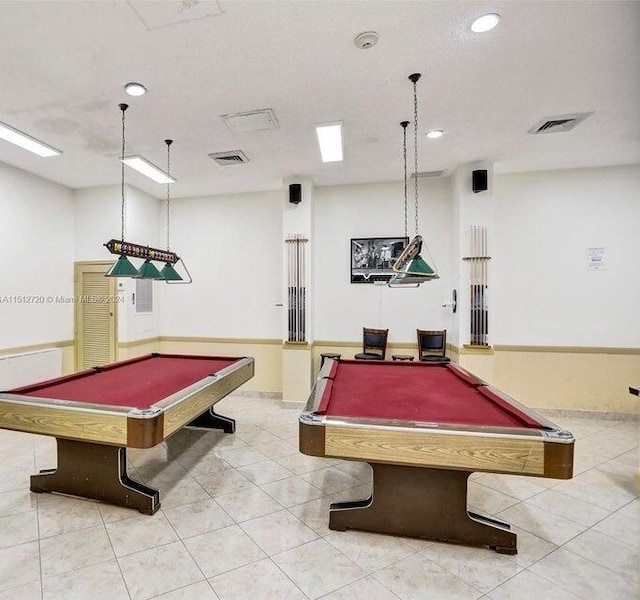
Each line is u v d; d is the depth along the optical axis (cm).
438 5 200
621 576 193
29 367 448
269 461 329
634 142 382
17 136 354
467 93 288
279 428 414
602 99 298
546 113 321
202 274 567
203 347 566
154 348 566
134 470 310
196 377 320
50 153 397
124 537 221
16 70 252
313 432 204
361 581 188
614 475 304
